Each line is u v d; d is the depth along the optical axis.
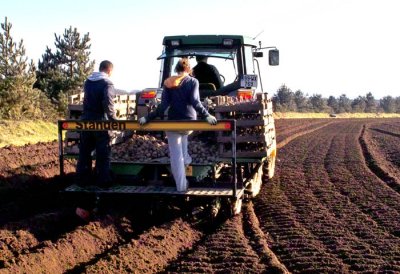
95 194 8.42
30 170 11.63
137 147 9.02
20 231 7.34
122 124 8.15
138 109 9.65
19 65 23.50
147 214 8.73
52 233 7.80
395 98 81.44
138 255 6.78
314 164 15.77
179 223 8.29
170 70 10.71
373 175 13.60
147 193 8.23
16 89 22.97
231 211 8.89
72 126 8.38
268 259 6.79
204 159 8.66
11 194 9.96
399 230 8.24
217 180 9.56
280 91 65.44
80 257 6.88
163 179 8.97
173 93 8.21
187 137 8.80
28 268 6.05
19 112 23.19
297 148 20.78
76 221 8.29
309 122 43.91
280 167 15.09
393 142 23.64
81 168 8.57
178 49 10.67
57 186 10.94
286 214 9.31
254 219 8.95
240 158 8.68
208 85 10.55
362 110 75.94
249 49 10.82
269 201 10.38
